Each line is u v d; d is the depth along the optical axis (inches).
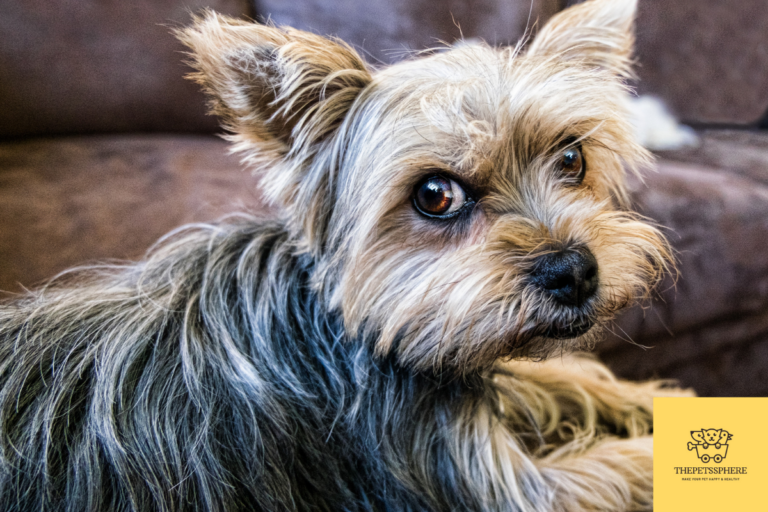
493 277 12.5
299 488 13.2
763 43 26.2
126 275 14.6
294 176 13.4
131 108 20.7
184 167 18.7
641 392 16.5
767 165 21.1
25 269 15.4
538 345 13.0
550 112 12.9
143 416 12.5
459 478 13.7
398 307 12.9
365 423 13.5
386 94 13.1
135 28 20.0
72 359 12.9
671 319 17.9
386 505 13.5
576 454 15.0
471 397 14.1
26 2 18.5
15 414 12.5
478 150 12.6
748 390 19.0
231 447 12.7
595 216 13.2
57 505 12.1
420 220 12.9
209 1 20.9
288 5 21.5
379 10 20.7
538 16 18.8
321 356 13.6
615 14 14.3
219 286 13.7
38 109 19.4
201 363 13.0
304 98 13.1
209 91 12.7
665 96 25.0
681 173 19.9
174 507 12.3
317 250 13.5
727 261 18.1
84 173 17.9
